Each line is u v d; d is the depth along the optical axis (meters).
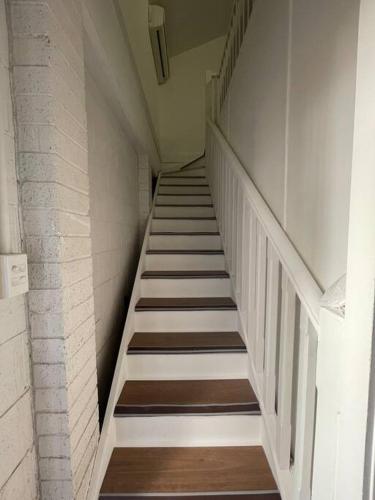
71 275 1.01
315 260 1.04
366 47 0.54
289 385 1.16
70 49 1.02
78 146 1.09
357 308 0.56
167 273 2.43
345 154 0.86
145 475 1.29
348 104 0.85
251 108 1.91
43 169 0.90
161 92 5.05
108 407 1.46
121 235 2.37
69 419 0.98
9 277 0.79
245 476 1.28
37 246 0.91
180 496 1.20
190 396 1.58
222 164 2.74
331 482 0.66
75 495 1.02
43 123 0.88
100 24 1.32
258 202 1.50
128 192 2.69
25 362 0.92
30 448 0.94
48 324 0.94
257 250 1.54
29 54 0.87
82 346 1.10
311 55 1.08
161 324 2.07
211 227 3.17
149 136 3.40
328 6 0.95
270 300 1.33
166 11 4.06
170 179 4.13
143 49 2.96
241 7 2.31
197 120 5.10
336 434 0.64
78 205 1.08
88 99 1.55
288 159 1.29
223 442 1.48
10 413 0.84
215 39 5.00
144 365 1.77
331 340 0.66
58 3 0.92
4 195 0.82
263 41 1.66
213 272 2.47
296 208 1.20
